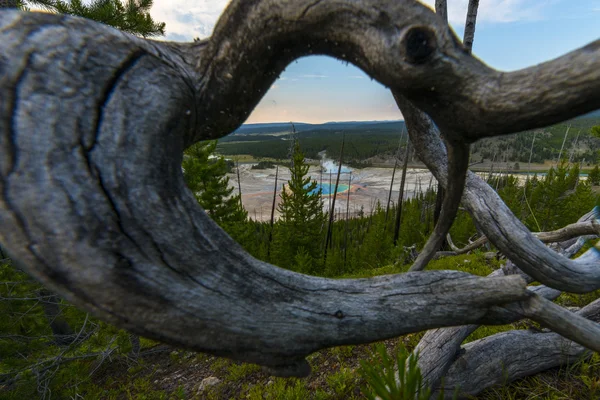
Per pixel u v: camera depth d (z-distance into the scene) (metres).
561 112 0.58
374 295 0.96
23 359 5.79
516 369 2.83
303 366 0.95
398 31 0.67
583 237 3.18
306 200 23.34
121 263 0.70
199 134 0.99
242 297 0.82
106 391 6.29
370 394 1.11
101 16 6.82
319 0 0.74
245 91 0.92
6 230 0.64
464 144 0.86
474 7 6.08
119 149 0.70
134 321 0.75
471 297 0.98
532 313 1.00
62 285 0.69
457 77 0.66
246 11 0.82
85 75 0.68
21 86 0.63
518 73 0.61
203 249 0.80
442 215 1.30
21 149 0.62
